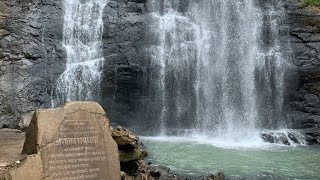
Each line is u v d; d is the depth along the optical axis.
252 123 17.52
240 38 18.23
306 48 17.70
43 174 6.22
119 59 17.48
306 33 17.84
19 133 10.30
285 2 18.41
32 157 6.21
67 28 17.83
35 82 16.75
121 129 9.02
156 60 17.62
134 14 18.08
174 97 17.61
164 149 13.20
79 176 6.53
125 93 17.50
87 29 17.95
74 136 6.71
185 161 11.49
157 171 9.27
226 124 17.42
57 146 6.49
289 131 16.83
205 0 18.48
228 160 11.81
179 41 17.98
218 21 18.33
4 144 8.76
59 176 6.34
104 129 7.09
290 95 17.62
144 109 17.48
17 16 17.36
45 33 17.50
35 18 17.53
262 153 13.17
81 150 6.70
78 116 6.88
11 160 6.86
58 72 17.22
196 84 17.77
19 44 16.95
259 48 18.11
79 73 17.50
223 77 17.88
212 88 17.75
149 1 18.38
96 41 17.80
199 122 17.48
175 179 9.27
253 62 17.98
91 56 17.64
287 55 17.78
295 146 15.04
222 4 18.45
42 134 6.44
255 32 18.25
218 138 15.99
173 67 17.73
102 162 6.84
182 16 18.31
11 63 16.64
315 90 17.56
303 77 17.62
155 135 17.11
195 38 18.08
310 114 17.34
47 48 17.31
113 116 17.47
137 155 8.85
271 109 17.69
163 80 17.62
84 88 17.47
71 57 17.56
